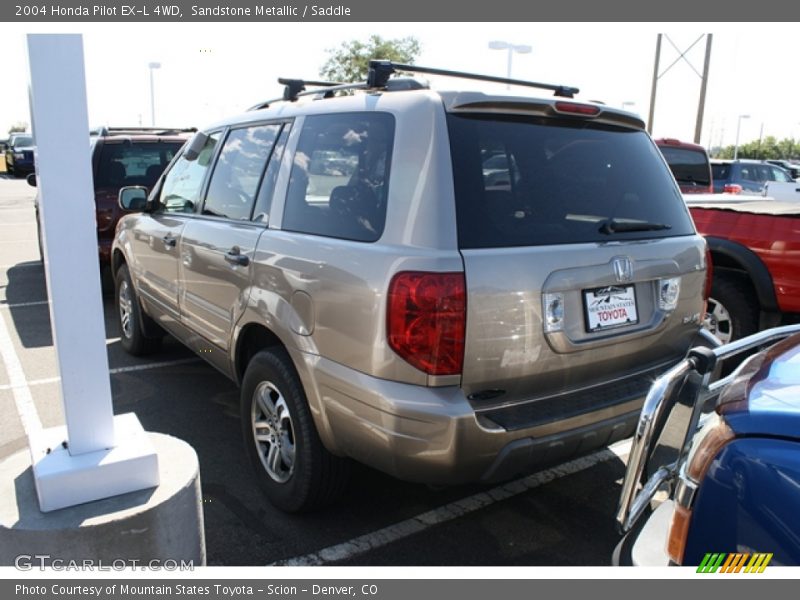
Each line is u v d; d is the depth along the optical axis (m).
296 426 3.00
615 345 2.83
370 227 2.66
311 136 3.17
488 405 2.55
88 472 2.16
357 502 3.37
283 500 3.19
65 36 2.10
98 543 2.09
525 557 2.95
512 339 2.51
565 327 2.65
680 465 2.20
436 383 2.41
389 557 2.93
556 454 2.66
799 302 4.77
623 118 3.17
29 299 7.77
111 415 2.29
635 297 2.93
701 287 3.28
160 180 4.84
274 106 3.65
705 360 2.15
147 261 4.79
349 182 2.83
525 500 3.44
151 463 2.26
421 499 3.42
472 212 2.51
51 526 2.06
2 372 5.28
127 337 5.63
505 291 2.47
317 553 2.94
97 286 2.22
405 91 2.79
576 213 2.81
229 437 4.11
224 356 3.69
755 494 1.58
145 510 2.14
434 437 2.41
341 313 2.65
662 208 3.21
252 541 3.02
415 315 2.39
